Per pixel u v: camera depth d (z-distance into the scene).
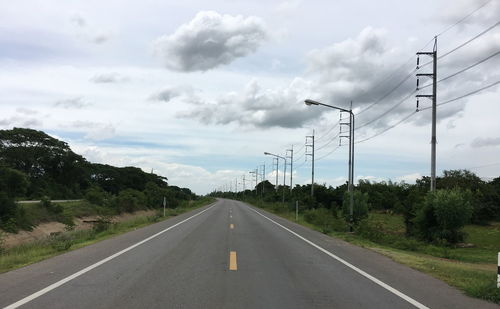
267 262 12.29
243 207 74.50
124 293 7.90
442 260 16.84
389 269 11.77
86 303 7.11
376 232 24.56
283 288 8.73
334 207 48.81
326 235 24.19
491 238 33.25
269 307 7.17
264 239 19.30
